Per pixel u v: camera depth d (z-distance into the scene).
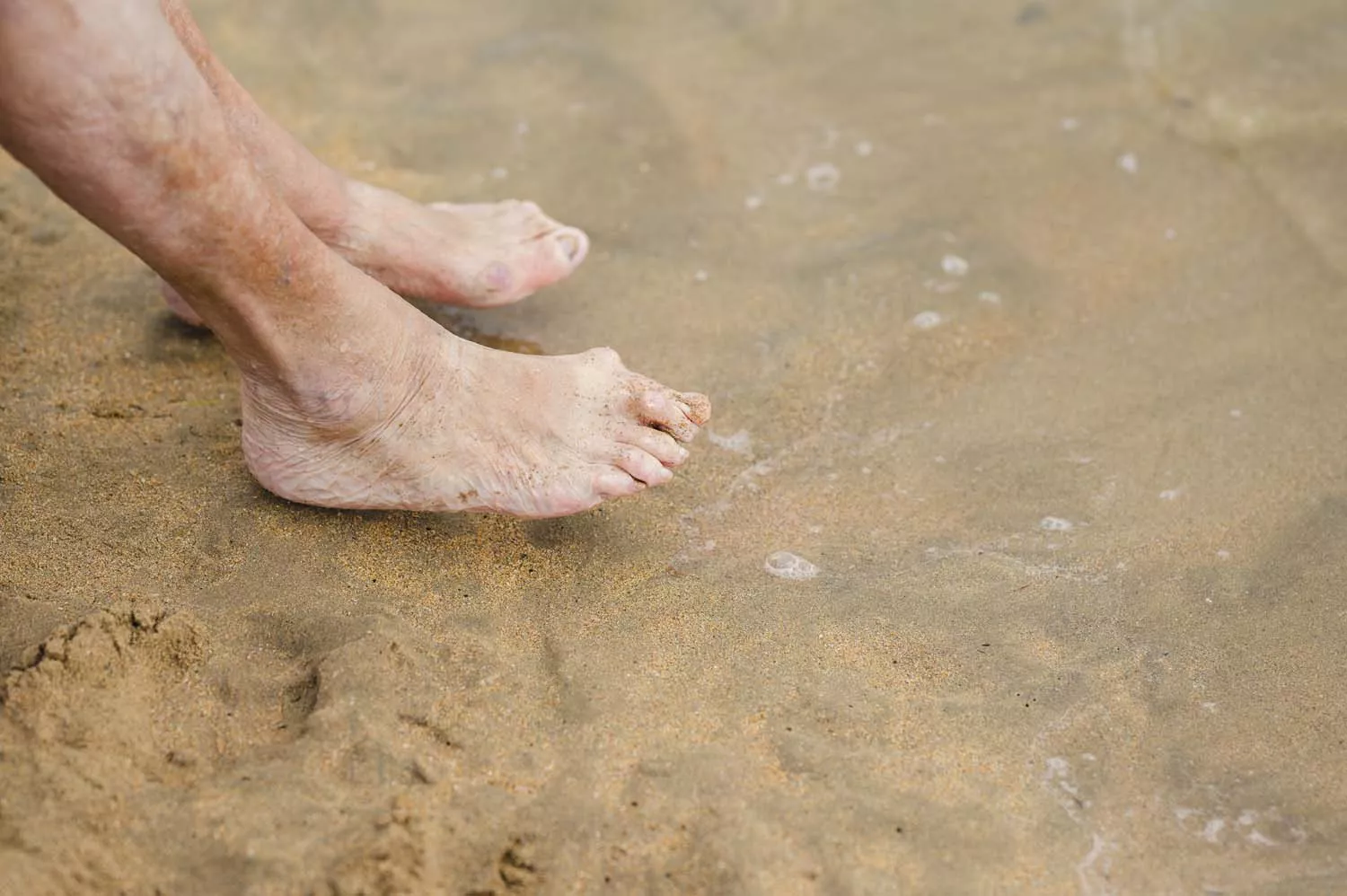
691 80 2.93
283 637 1.63
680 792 1.46
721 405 2.14
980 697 1.62
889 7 3.16
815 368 2.22
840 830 1.43
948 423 2.12
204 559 1.74
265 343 1.61
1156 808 1.49
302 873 1.34
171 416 2.02
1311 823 1.48
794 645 1.68
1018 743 1.55
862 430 2.11
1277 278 2.40
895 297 2.37
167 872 1.34
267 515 1.83
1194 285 2.40
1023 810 1.47
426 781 1.45
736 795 1.46
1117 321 2.33
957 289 2.39
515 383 1.80
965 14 3.13
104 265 2.36
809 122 2.81
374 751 1.48
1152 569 1.83
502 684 1.59
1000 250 2.48
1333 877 1.42
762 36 3.08
